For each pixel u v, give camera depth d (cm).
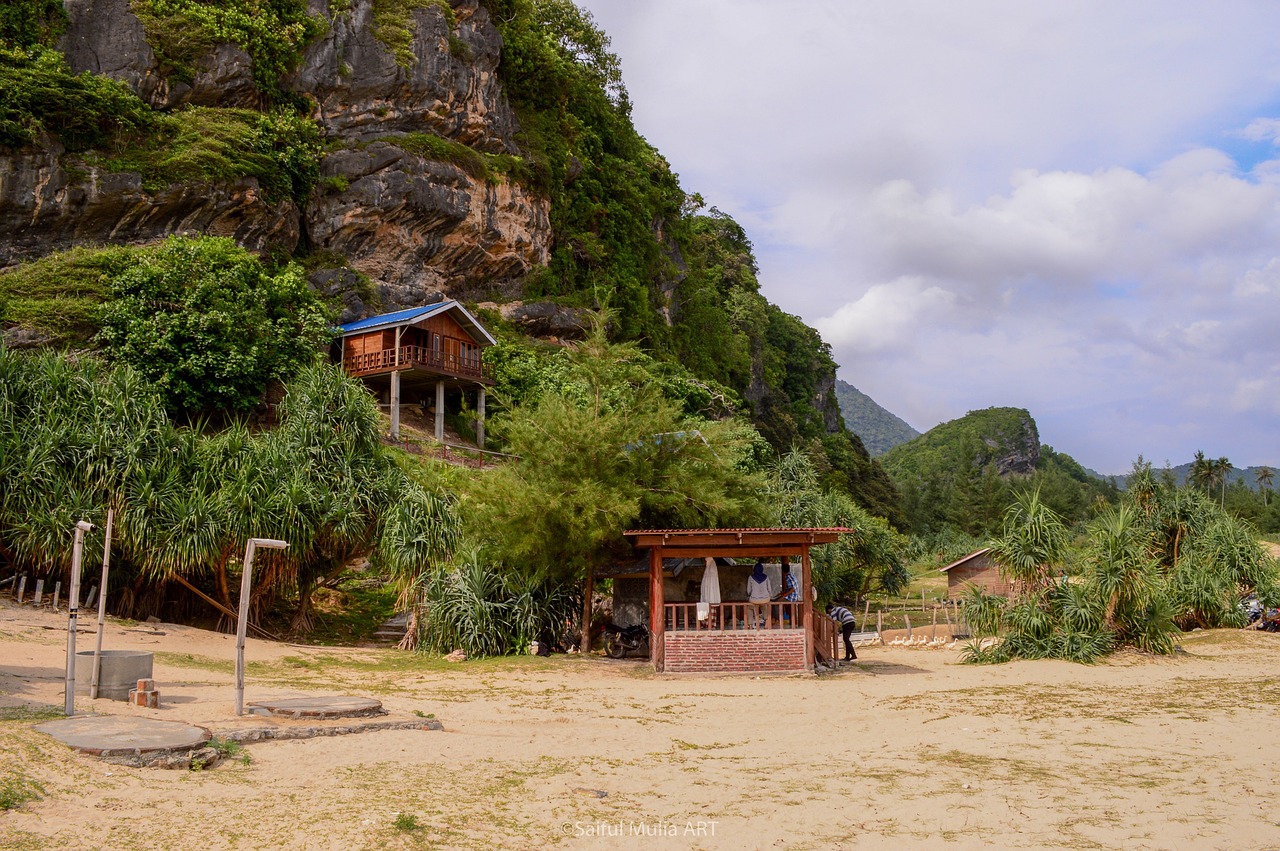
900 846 847
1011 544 2398
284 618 2689
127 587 2373
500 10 7162
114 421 2345
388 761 1060
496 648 2334
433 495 2547
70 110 4553
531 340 6088
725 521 2458
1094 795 1020
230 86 5350
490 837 825
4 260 4381
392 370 4578
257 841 759
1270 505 11738
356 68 5891
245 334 3772
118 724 1039
